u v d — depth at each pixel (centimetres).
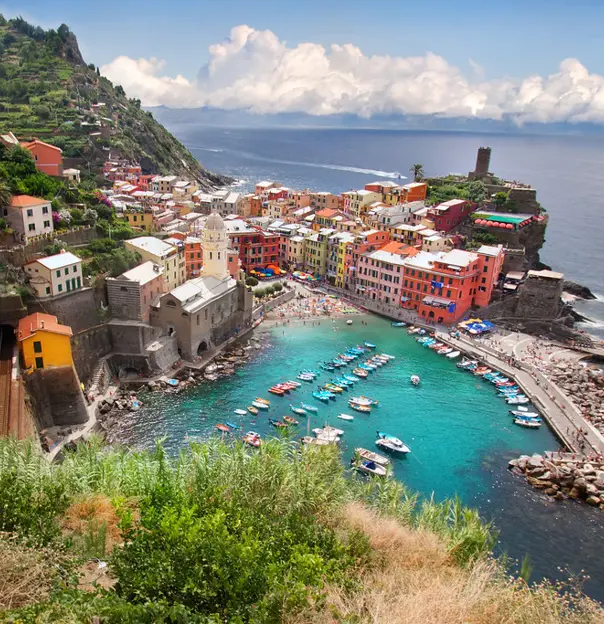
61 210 12438
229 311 13975
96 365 10994
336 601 2317
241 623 2000
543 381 11781
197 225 18550
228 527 2642
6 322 9475
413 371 12469
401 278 16388
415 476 8562
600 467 8706
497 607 2470
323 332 14712
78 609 1889
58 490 2914
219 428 9638
